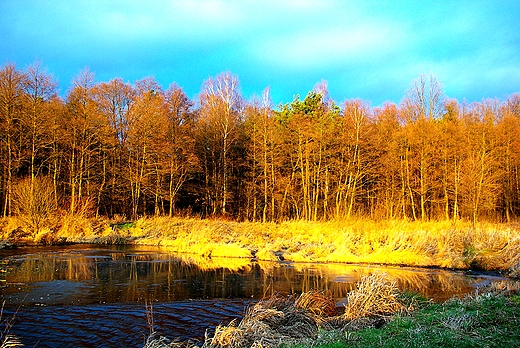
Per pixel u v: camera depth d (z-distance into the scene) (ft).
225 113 155.02
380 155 150.92
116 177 143.02
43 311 37.22
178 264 66.33
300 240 88.84
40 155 127.95
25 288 46.52
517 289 40.73
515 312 28.66
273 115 162.09
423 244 72.38
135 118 134.10
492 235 73.20
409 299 37.55
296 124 144.66
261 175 150.41
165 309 38.75
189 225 106.93
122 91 147.02
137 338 30.55
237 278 55.26
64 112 133.80
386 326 28.60
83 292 45.27
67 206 114.42
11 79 111.14
